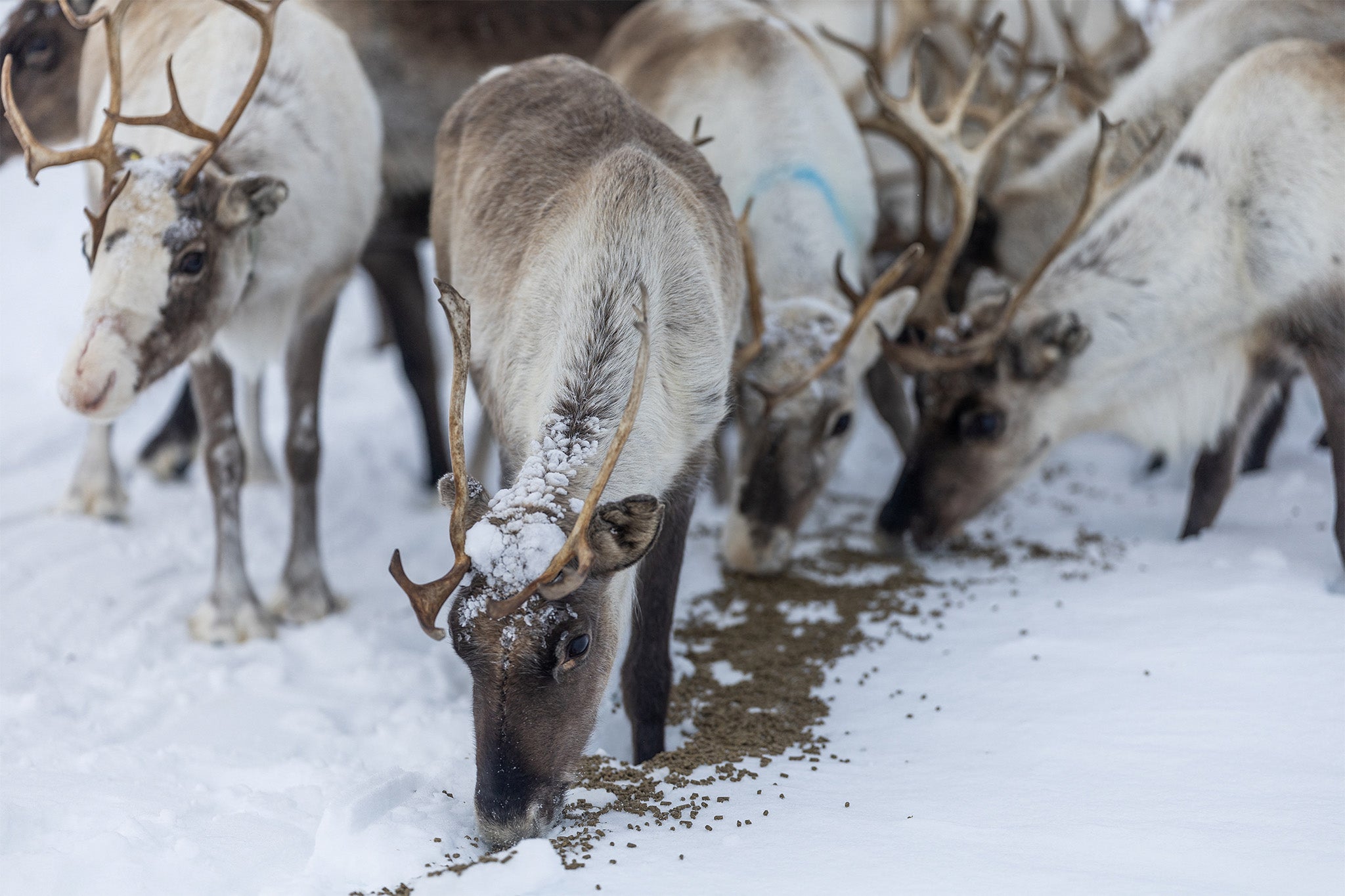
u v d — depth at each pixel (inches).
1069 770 395.5
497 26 765.3
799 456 601.3
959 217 631.2
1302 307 569.3
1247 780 377.7
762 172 634.8
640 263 396.2
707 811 378.6
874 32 875.4
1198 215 588.7
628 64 698.8
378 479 824.3
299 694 521.7
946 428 634.8
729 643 549.0
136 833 364.2
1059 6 885.2
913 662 513.0
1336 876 319.9
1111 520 710.5
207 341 530.0
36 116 720.3
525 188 459.2
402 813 370.9
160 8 616.4
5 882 336.8
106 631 576.1
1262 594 533.6
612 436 372.8
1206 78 671.1
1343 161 551.2
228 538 583.8
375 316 1085.8
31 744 447.8
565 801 375.6
